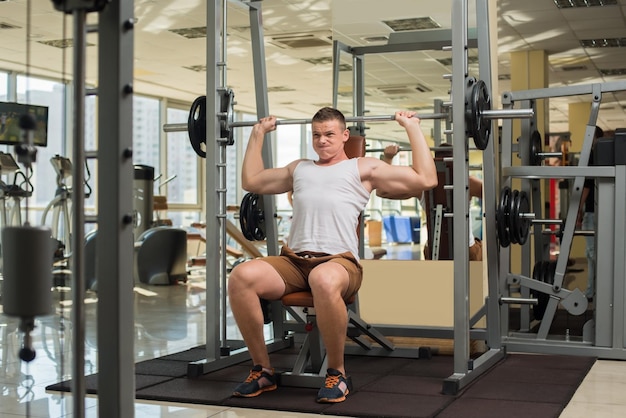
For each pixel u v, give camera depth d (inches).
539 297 184.9
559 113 709.9
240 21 283.6
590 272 272.4
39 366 77.9
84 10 60.8
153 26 375.6
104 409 69.1
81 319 62.7
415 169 135.3
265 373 130.9
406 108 185.8
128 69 68.4
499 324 164.9
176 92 549.6
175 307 265.7
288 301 130.3
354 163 137.3
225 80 156.9
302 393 130.1
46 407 78.2
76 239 62.4
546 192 354.3
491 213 161.6
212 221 153.6
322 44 297.1
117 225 68.0
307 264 131.2
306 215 135.4
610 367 157.1
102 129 68.3
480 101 136.5
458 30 134.5
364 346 171.6
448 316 178.7
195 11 349.4
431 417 112.9
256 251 367.9
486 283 177.3
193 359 164.4
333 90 192.5
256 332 130.3
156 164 564.1
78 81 61.1
